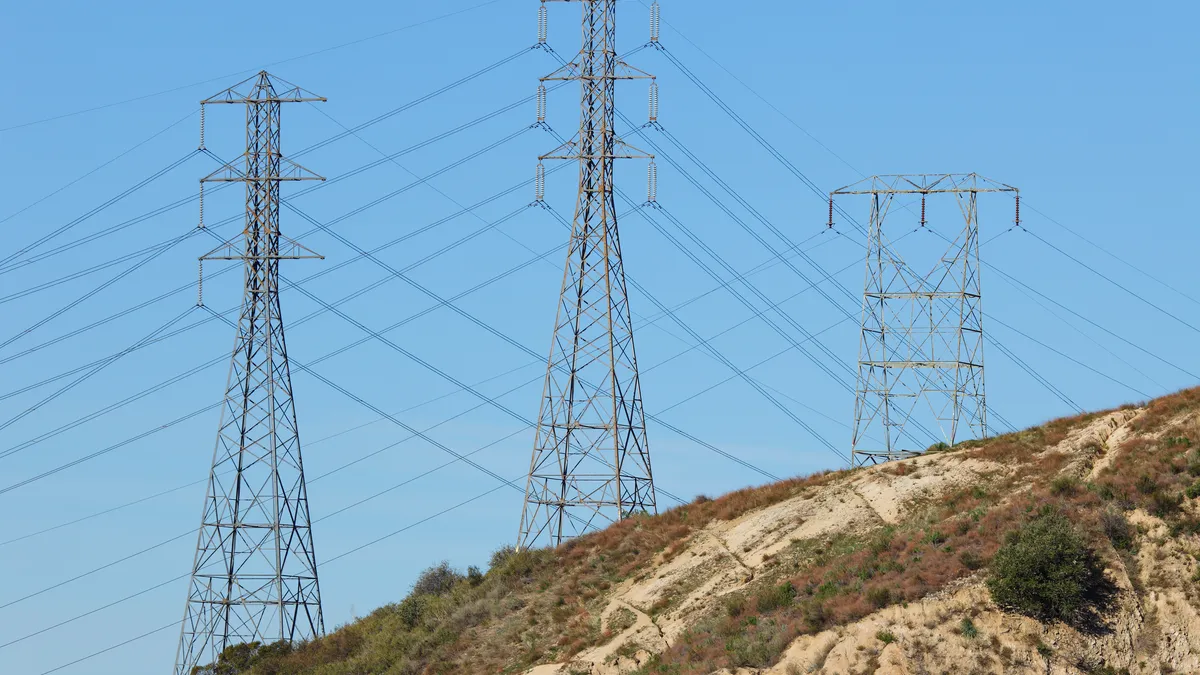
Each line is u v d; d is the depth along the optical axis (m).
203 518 148.75
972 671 102.31
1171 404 124.69
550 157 150.88
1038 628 104.19
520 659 127.31
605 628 126.62
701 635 116.19
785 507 132.75
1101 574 107.00
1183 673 102.06
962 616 105.12
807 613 110.19
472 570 149.62
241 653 147.88
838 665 103.75
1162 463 115.81
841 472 136.75
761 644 108.69
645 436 147.00
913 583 108.44
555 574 138.88
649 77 150.50
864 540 123.00
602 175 149.25
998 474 125.88
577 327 147.25
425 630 140.62
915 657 103.06
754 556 127.81
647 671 114.75
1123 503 112.81
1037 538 107.44
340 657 144.62
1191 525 109.19
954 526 115.19
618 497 144.88
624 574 134.38
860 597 109.19
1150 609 105.19
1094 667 102.75
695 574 128.50
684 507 142.75
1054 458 123.69
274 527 149.00
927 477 128.88
